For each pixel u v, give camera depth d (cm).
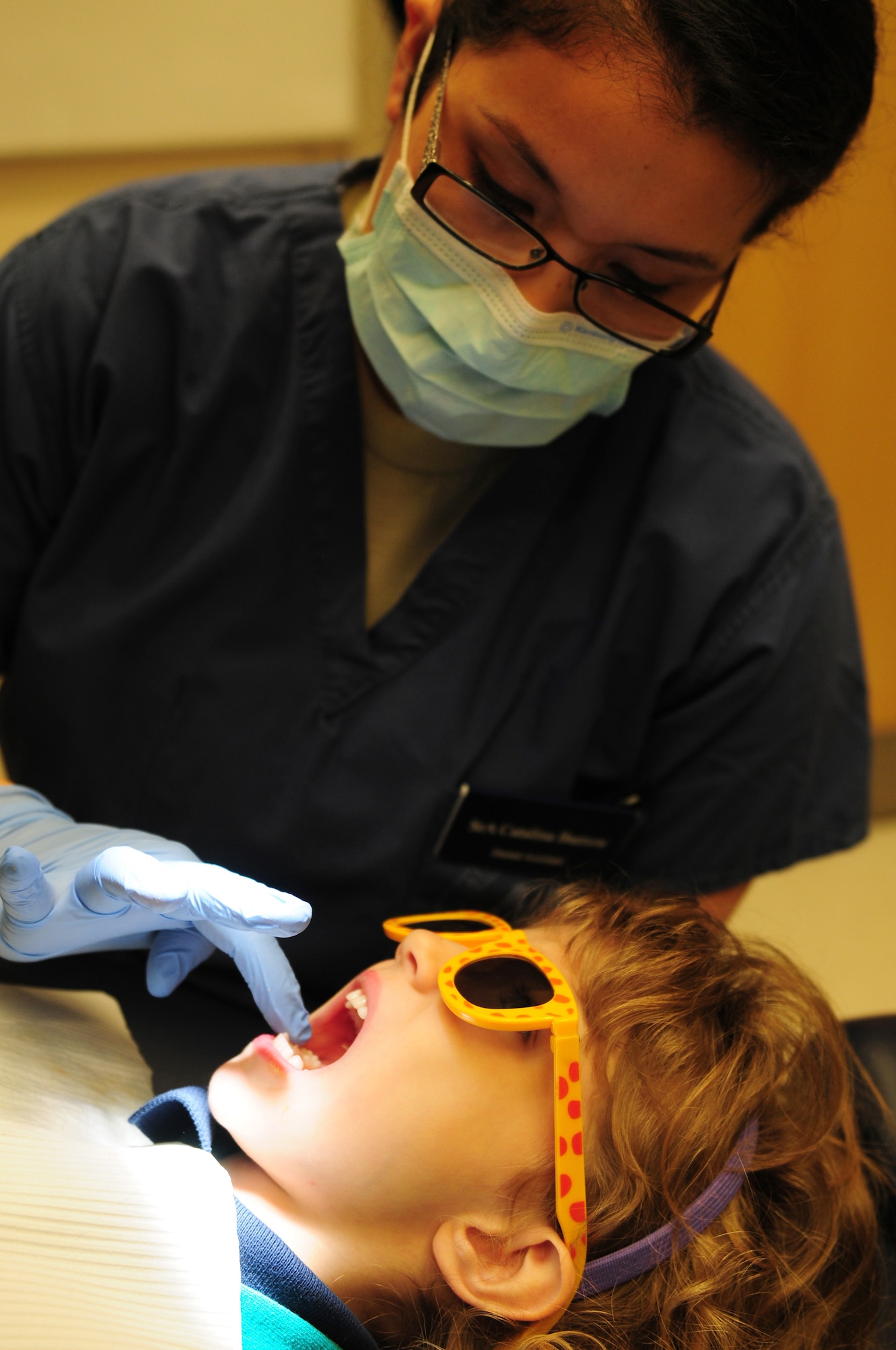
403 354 97
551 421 101
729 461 113
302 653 109
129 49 206
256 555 108
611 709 115
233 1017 118
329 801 108
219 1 205
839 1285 101
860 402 230
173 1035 113
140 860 82
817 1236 100
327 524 108
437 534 112
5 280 110
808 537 113
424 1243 90
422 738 108
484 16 81
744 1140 97
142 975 118
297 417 108
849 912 237
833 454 235
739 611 111
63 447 110
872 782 267
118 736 111
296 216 110
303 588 109
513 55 79
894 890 246
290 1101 92
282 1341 81
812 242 213
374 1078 91
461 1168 90
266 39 211
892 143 187
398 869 111
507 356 92
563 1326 89
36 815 100
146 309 107
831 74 77
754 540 111
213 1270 80
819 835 122
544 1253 88
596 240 85
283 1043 95
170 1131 97
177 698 109
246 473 109
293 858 110
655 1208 92
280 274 109
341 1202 90
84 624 109
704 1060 98
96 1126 92
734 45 73
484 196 85
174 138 216
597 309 92
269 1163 91
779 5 73
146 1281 77
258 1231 84
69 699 110
